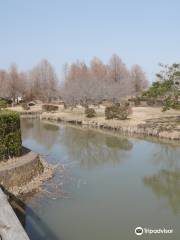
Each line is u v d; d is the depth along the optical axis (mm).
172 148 19672
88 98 49438
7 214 4484
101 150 19375
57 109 47656
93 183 11953
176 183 12219
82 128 31250
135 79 64750
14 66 69500
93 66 67625
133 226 8188
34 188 10250
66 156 17266
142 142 22062
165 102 23094
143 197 10484
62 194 10305
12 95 65250
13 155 11508
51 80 69688
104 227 8094
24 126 33812
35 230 7727
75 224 8195
